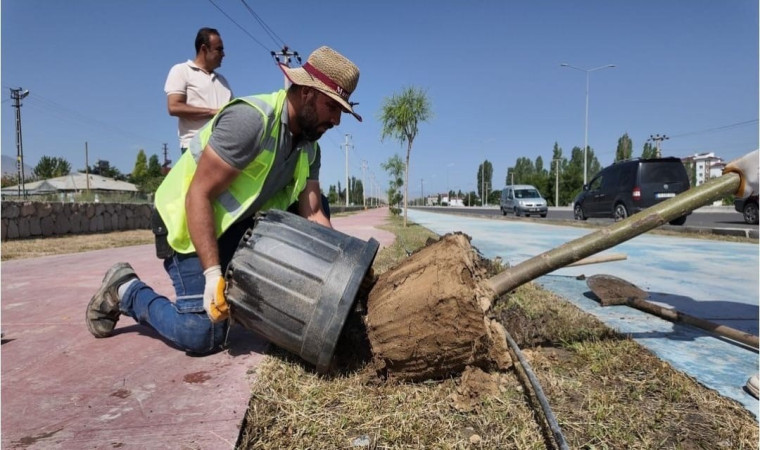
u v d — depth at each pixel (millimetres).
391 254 5988
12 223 10016
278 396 1922
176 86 3607
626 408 1822
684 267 5250
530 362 2211
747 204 14242
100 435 1642
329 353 1899
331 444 1605
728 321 3016
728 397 1927
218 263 2062
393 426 1706
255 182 2242
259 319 1954
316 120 2203
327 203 3154
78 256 7137
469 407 1821
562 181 66500
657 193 12805
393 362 1979
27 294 4109
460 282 1917
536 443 1586
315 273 1902
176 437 1628
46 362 2344
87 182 47594
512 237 9375
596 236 2014
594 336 2592
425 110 14539
